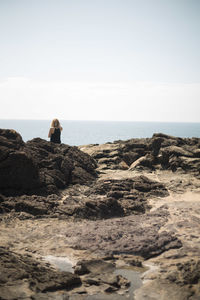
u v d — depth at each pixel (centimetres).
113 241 754
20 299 482
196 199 1190
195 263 612
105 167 1764
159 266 635
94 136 16138
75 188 1323
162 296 514
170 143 1911
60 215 981
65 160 1443
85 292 528
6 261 597
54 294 512
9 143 1262
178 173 1673
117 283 557
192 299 504
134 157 1905
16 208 1005
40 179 1224
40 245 743
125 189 1280
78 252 707
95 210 997
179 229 841
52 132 1731
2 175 1142
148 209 1077
